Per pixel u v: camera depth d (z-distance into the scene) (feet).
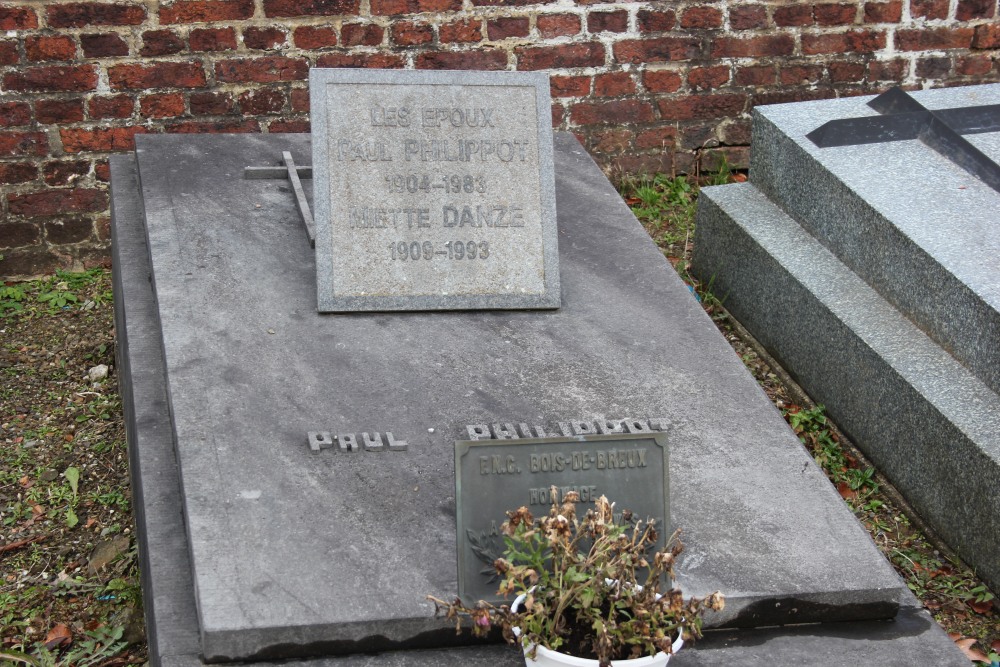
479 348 11.93
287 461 10.06
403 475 10.05
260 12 17.07
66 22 16.39
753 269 15.99
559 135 16.90
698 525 9.90
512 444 8.86
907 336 13.57
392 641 8.79
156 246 12.94
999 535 11.59
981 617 11.73
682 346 12.26
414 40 17.78
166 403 11.39
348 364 11.44
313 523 9.45
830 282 14.74
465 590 8.73
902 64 19.51
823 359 14.49
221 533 9.24
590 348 12.10
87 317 16.66
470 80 12.76
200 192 14.21
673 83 18.99
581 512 8.98
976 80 19.69
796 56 19.20
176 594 9.16
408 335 12.03
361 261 12.33
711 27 18.74
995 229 13.76
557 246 12.78
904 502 13.14
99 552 12.42
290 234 13.47
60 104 16.78
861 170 15.11
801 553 9.71
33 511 13.16
